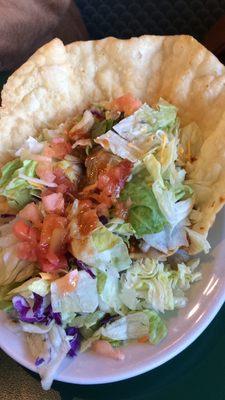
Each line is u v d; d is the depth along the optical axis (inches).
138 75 13.8
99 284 11.0
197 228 11.6
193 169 12.5
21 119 13.9
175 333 10.6
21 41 20.9
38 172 12.8
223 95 12.7
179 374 10.7
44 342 10.9
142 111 13.0
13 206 12.9
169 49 13.4
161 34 23.9
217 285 10.9
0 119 13.7
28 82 13.8
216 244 11.6
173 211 11.5
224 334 11.0
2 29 19.9
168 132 13.0
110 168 12.2
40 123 14.1
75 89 14.2
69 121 14.1
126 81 13.9
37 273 11.5
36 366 10.7
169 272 11.3
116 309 11.1
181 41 13.2
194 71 13.0
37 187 12.6
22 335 11.2
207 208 11.7
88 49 13.9
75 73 14.1
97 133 13.5
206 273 11.3
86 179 12.9
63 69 13.9
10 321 11.4
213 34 20.1
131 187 11.9
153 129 12.8
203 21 22.8
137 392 10.7
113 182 12.0
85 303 10.8
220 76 12.8
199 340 11.0
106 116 13.5
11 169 13.2
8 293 11.4
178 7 22.7
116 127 12.8
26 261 11.6
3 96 13.8
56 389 11.1
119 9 23.8
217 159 12.0
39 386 11.2
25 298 11.2
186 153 12.9
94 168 12.6
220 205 11.4
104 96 14.2
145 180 12.0
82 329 11.2
